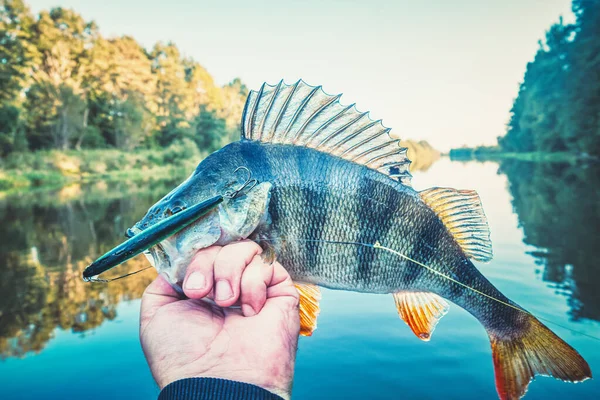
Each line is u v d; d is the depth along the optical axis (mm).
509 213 2016
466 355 673
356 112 313
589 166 5055
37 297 1089
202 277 223
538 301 851
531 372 340
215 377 193
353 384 605
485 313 344
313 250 302
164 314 229
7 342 806
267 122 307
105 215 2537
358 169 310
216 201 239
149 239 217
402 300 337
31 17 6629
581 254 1199
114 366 702
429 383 598
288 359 223
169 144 8773
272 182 294
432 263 325
